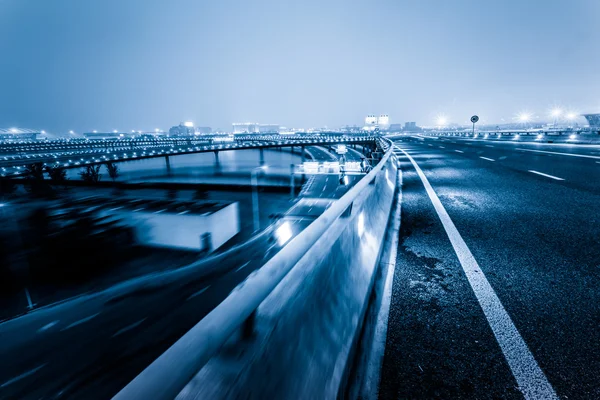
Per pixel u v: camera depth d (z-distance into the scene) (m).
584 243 3.74
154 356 6.32
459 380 1.75
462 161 14.68
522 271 3.08
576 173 9.05
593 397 1.61
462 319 2.32
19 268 15.23
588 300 2.51
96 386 5.47
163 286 10.66
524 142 27.02
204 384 0.80
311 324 1.44
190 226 17.67
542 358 1.89
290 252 1.22
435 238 4.19
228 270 12.45
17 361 6.14
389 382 1.75
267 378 0.99
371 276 2.64
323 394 1.25
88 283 13.73
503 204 5.90
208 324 0.74
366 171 21.55
